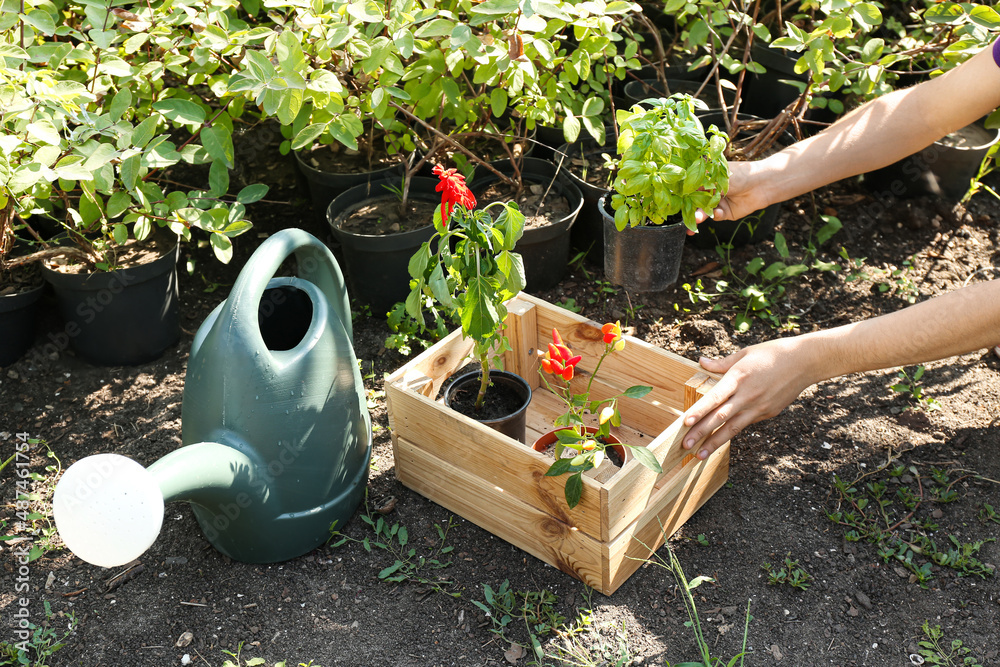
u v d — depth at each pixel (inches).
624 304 113.3
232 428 69.8
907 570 77.7
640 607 75.0
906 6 145.6
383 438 95.1
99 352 103.6
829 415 95.3
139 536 58.0
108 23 82.0
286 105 81.3
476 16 84.6
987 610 73.6
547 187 119.2
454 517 85.0
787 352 68.9
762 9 140.5
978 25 94.7
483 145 130.7
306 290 76.6
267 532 75.7
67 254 97.0
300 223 128.6
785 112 109.7
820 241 117.6
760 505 85.1
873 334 65.7
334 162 125.9
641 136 72.7
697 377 78.4
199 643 72.7
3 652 71.7
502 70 89.0
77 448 93.6
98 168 79.5
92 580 78.4
